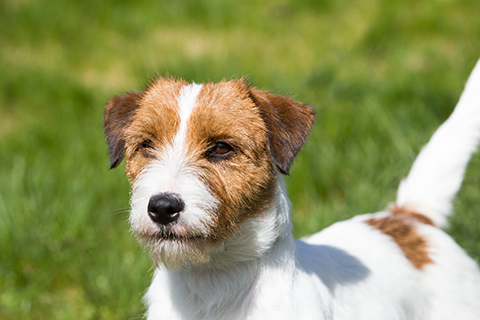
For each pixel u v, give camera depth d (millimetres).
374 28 9391
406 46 8984
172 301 3498
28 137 7395
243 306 3395
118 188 6344
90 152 6891
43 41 10156
